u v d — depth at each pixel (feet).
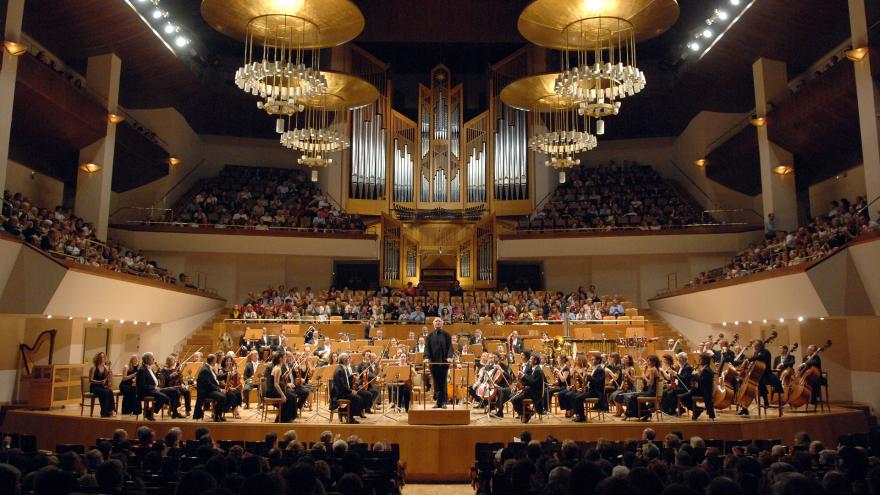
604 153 99.19
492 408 46.83
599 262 86.89
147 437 28.02
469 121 94.99
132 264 64.64
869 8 54.13
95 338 62.28
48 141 64.59
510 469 20.54
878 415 52.29
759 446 30.58
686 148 91.66
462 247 88.89
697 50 76.48
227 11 46.91
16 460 19.07
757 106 71.51
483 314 73.72
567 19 46.91
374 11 78.59
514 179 92.02
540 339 58.13
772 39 68.08
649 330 69.51
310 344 58.34
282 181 93.15
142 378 40.50
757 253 65.57
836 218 56.24
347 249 83.46
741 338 67.46
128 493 14.80
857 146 65.16
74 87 61.31
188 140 90.53
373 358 44.52
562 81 46.83
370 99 63.52
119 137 70.85
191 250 80.12
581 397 40.50
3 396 51.44
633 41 48.03
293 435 28.07
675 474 17.22
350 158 91.40
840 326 56.95
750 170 79.36
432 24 81.15
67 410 45.88
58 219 58.65
